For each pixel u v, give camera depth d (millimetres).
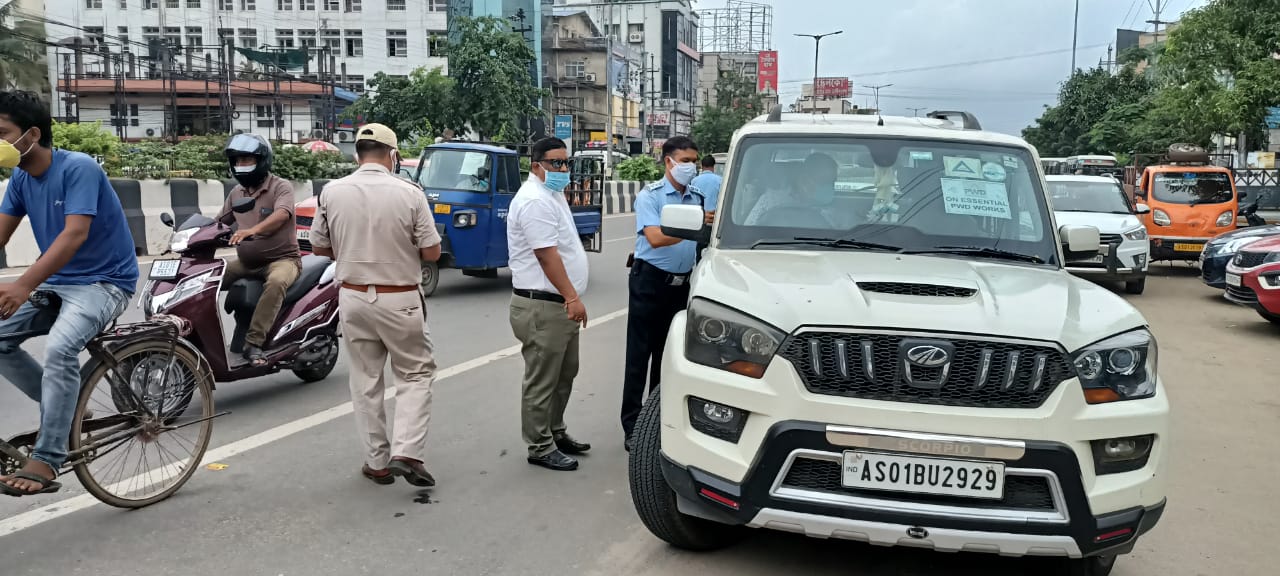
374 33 62969
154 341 4473
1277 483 5160
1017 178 4578
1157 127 40344
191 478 4832
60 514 4312
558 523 4344
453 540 4113
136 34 62719
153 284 5781
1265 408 6902
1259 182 34469
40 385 4305
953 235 4371
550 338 4980
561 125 40312
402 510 4461
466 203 11289
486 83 39781
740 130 4902
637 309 5410
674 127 78438
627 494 4758
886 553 4102
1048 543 3229
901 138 4680
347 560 3875
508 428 5859
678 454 3568
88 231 4008
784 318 3371
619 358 8156
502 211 11695
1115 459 3318
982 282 3750
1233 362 8625
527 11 64812
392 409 6223
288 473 4945
